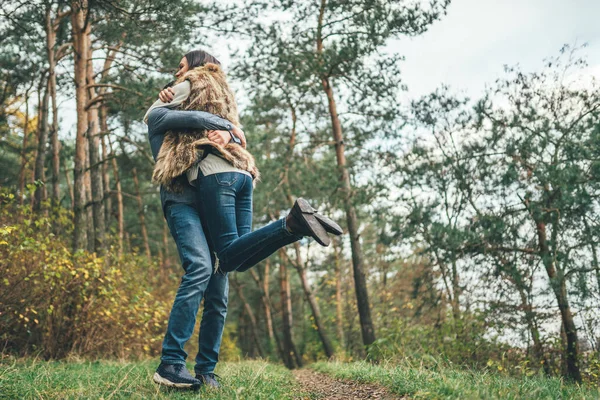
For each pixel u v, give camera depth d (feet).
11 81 58.18
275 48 49.34
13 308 26.22
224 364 25.07
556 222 34.81
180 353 10.30
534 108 35.94
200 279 10.37
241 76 51.72
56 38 54.80
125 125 58.23
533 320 34.68
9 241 25.94
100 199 47.32
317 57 48.52
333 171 56.49
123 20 37.09
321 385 15.81
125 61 45.75
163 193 10.96
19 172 71.36
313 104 62.03
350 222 55.21
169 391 10.10
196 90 10.98
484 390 8.38
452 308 38.68
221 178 10.42
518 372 26.53
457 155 39.06
